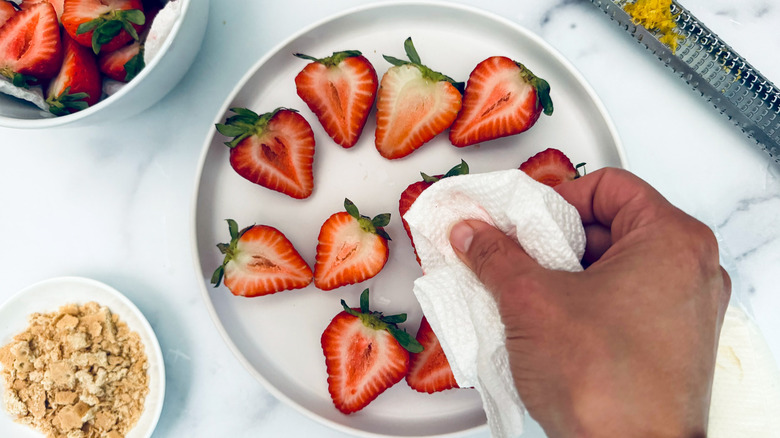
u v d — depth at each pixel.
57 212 0.41
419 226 0.32
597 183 0.30
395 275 0.38
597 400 0.26
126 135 0.41
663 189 0.40
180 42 0.35
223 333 0.36
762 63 0.41
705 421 0.27
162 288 0.40
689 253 0.27
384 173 0.38
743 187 0.40
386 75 0.37
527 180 0.30
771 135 0.39
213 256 0.38
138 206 0.41
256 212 0.38
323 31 0.38
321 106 0.37
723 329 0.38
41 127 0.34
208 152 0.38
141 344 0.39
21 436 0.39
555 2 0.41
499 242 0.29
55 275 0.41
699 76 0.39
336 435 0.40
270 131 0.37
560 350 0.27
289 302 0.38
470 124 0.37
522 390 0.28
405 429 0.37
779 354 0.40
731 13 0.41
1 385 0.39
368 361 0.36
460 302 0.30
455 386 0.37
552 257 0.29
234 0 0.40
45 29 0.35
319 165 0.38
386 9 0.38
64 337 0.38
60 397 0.37
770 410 0.37
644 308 0.27
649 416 0.26
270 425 0.40
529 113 0.36
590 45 0.41
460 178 0.31
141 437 0.38
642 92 0.41
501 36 0.39
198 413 0.40
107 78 0.38
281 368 0.38
